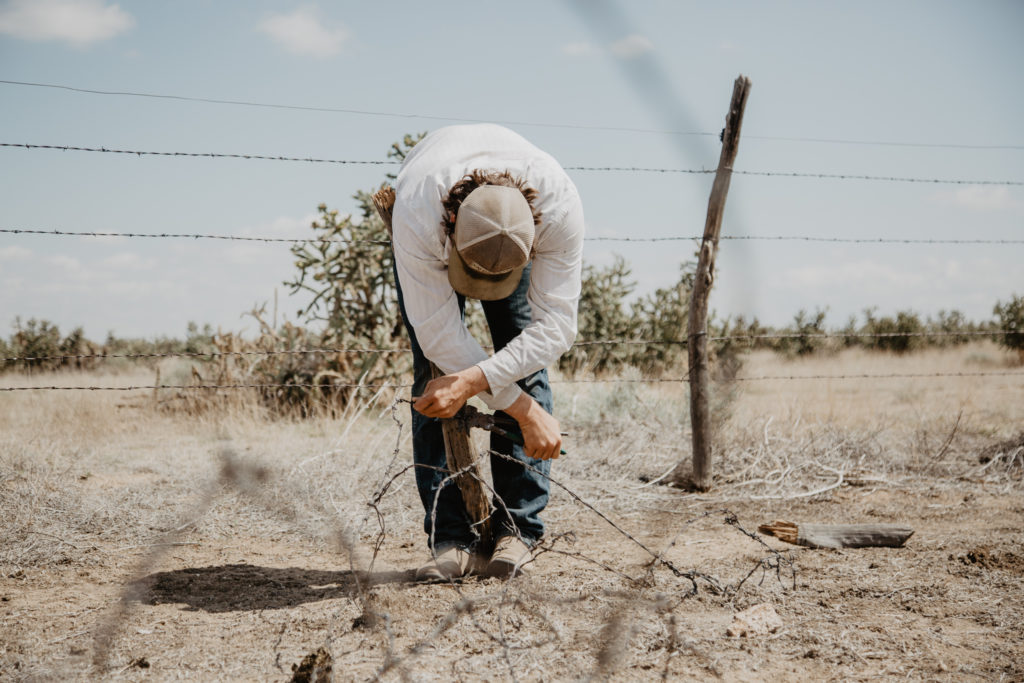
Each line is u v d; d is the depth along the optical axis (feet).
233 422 22.20
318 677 6.11
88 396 25.63
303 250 26.04
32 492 12.71
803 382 37.55
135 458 17.10
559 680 6.46
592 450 17.16
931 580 9.33
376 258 26.40
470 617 7.71
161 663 6.88
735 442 17.08
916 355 51.47
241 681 6.49
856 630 7.72
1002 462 17.03
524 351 7.98
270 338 26.58
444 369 8.21
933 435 19.61
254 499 11.94
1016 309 51.31
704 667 6.79
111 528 11.76
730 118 14.96
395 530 11.97
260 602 8.60
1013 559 10.19
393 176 26.25
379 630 7.45
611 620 7.20
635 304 38.65
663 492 14.69
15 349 44.83
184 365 33.22
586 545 10.98
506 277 7.77
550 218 7.95
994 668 6.83
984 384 38.45
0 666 6.82
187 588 9.12
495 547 9.33
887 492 14.98
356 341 25.25
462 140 8.50
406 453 16.07
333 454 16.07
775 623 7.77
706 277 14.96
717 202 14.99
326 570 9.91
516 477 9.46
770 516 12.98
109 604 8.57
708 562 10.05
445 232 7.81
